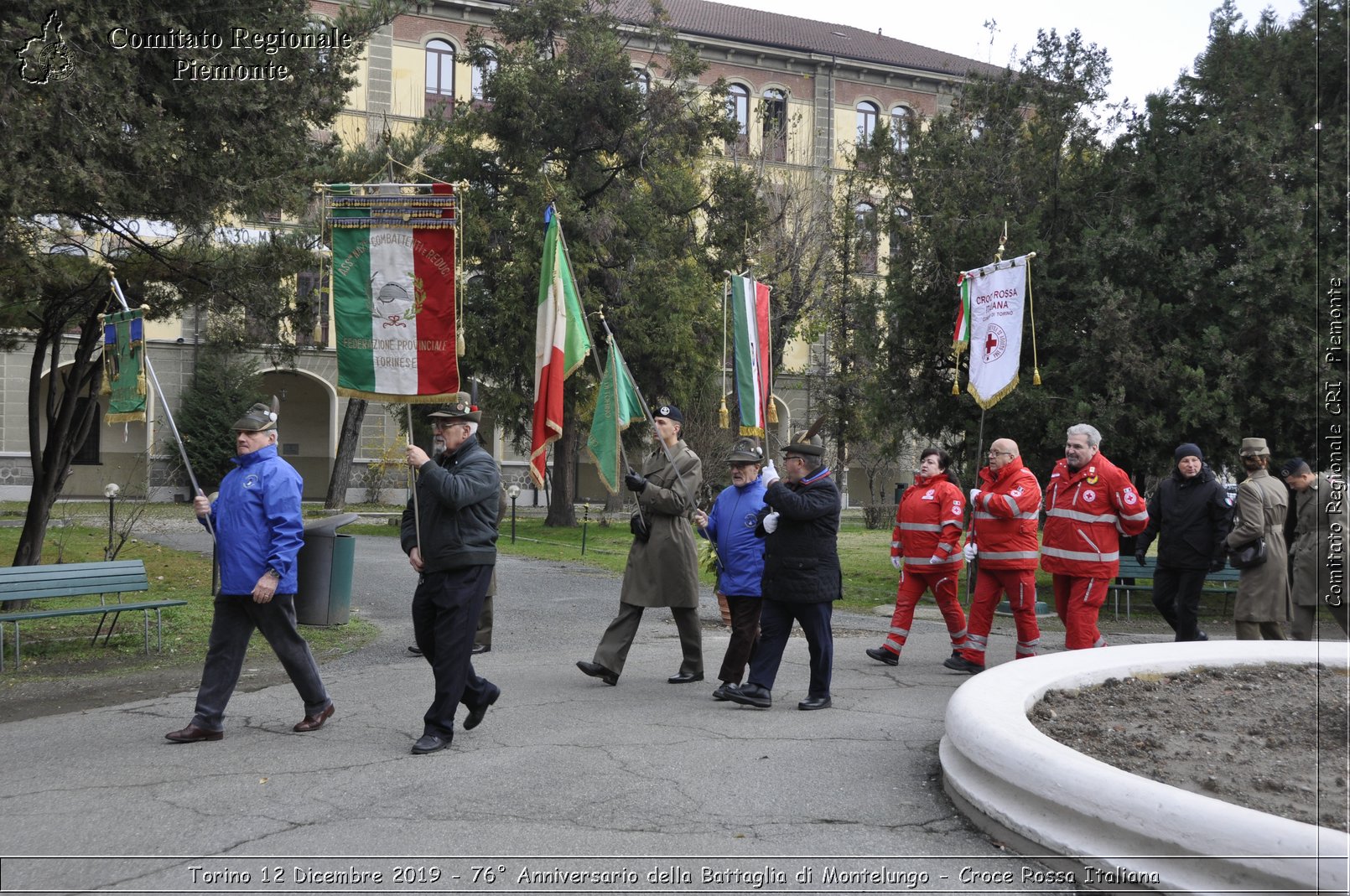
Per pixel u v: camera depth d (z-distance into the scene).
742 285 11.00
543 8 27.83
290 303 14.39
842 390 33.72
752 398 10.93
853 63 43.28
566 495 30.20
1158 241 14.86
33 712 7.36
